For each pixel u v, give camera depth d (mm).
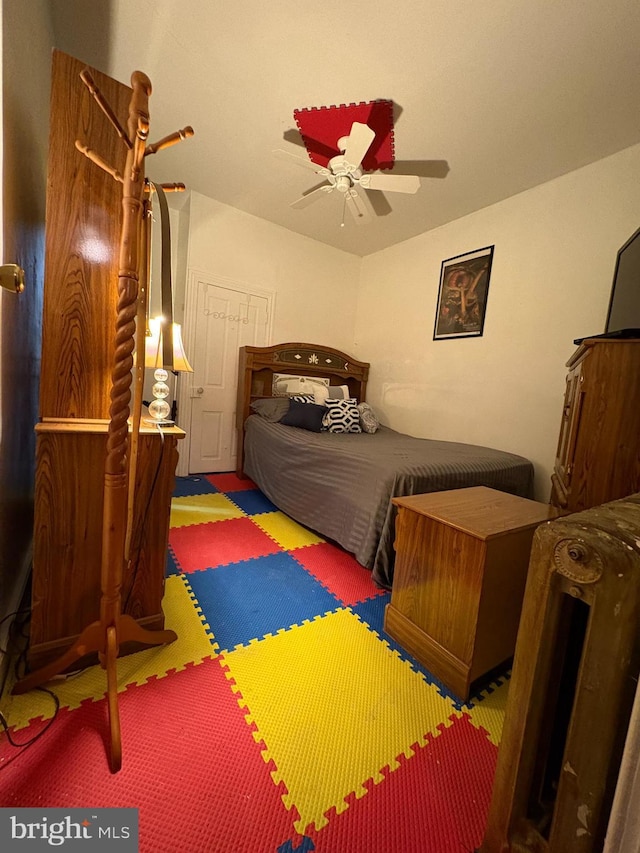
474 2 1501
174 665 1271
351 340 4648
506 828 686
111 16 1688
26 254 1326
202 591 1739
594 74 1796
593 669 565
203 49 1829
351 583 1923
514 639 1341
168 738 1003
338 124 2303
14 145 1118
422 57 1772
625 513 669
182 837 784
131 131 944
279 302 4020
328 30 1672
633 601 542
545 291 2762
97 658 1245
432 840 817
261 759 967
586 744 576
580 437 1700
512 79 1858
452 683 1242
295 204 2820
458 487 2164
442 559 1307
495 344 3111
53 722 1020
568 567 594
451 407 3479
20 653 1240
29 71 1298
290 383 3951
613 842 530
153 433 1288
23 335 1388
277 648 1398
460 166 2598
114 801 840
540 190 2783
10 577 1313
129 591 1311
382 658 1384
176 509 2785
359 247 4289
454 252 3457
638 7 1471
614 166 2385
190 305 3486
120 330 998
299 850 778
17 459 1398
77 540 1199
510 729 684
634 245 1949
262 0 1563
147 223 1145
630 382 1561
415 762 994
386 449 2520
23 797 831
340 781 928
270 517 2787
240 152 2666
